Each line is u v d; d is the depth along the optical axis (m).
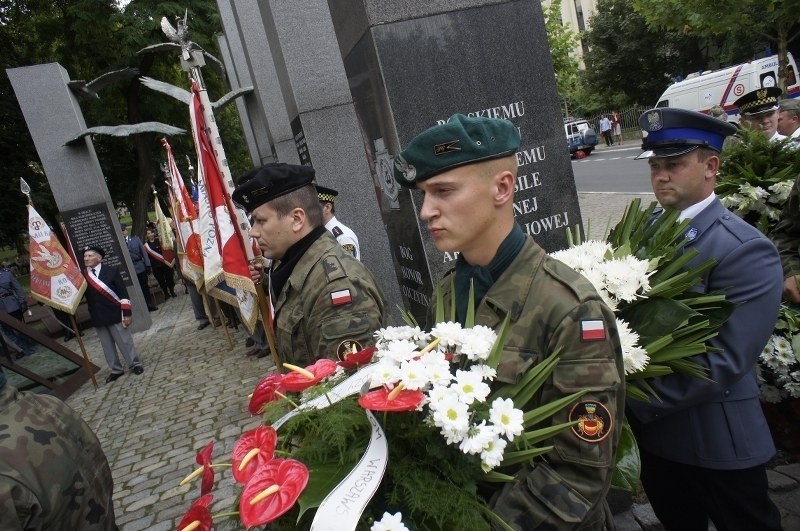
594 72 33.47
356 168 5.01
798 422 2.52
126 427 5.34
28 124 9.23
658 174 1.92
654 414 1.74
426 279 2.94
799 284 2.38
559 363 1.16
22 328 6.84
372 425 1.07
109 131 9.14
